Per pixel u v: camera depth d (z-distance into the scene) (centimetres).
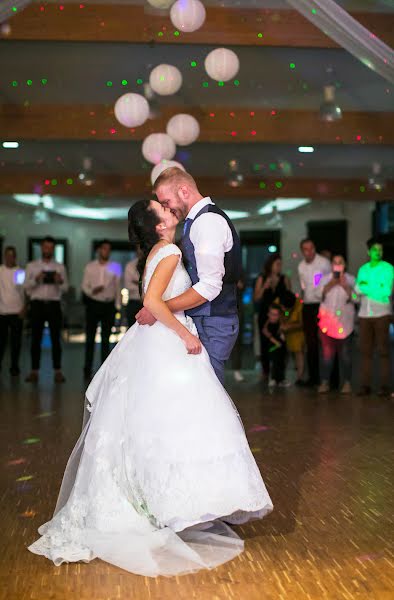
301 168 1389
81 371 1058
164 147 739
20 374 1016
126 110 670
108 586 256
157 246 313
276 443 521
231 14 817
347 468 441
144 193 1439
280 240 1902
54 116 1044
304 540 306
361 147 1260
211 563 276
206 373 304
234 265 334
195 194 333
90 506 293
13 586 257
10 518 338
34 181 1432
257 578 263
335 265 809
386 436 548
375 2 769
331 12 559
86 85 979
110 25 815
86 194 1438
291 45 823
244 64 925
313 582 259
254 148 1262
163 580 262
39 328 918
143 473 288
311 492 385
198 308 334
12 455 476
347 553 290
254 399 766
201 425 292
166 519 283
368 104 1046
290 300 893
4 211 1989
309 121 1065
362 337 802
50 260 924
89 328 970
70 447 502
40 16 809
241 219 1920
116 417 300
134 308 982
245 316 1570
